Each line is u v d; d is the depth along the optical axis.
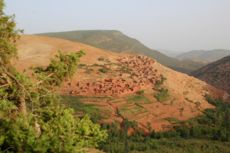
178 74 105.81
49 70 16.95
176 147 63.09
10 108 14.12
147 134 71.19
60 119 14.08
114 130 64.62
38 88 16.09
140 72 96.50
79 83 81.69
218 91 107.88
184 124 78.38
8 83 14.85
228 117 88.69
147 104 82.75
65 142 13.03
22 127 12.92
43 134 12.98
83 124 14.66
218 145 65.62
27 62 80.50
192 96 96.19
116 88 84.38
